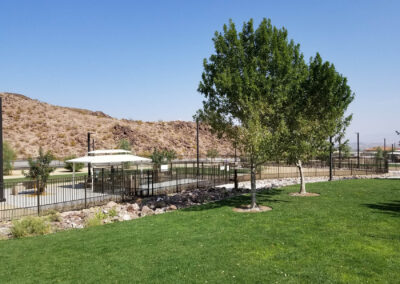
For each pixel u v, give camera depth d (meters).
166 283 6.39
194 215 12.88
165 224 11.41
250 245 8.63
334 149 23.30
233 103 13.98
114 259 7.84
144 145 78.38
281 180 26.44
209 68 14.60
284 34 14.86
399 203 14.41
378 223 10.62
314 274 6.66
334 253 7.83
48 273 7.06
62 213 14.55
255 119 13.07
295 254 7.85
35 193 19.77
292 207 13.91
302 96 18.05
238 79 13.09
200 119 15.09
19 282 6.59
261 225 10.78
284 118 15.17
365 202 14.73
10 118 74.94
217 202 16.17
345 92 21.08
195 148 86.25
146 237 9.73
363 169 33.56
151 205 16.17
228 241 9.06
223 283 6.35
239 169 35.56
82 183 25.38
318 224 10.67
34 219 11.49
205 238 9.42
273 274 6.72
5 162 33.56
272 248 8.35
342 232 9.60
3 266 7.55
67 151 66.75
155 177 24.64
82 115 93.12
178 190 21.83
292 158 16.20
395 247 8.17
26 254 8.43
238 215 12.59
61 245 9.16
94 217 12.43
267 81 13.43
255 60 13.69
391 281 6.27
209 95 14.70
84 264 7.56
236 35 13.95
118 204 16.53
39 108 86.19
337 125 20.33
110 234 10.21
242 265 7.25
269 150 13.09
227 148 93.19
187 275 6.76
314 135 17.03
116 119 98.56
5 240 10.02
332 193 17.81
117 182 21.78
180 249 8.48
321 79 17.88
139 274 6.88
